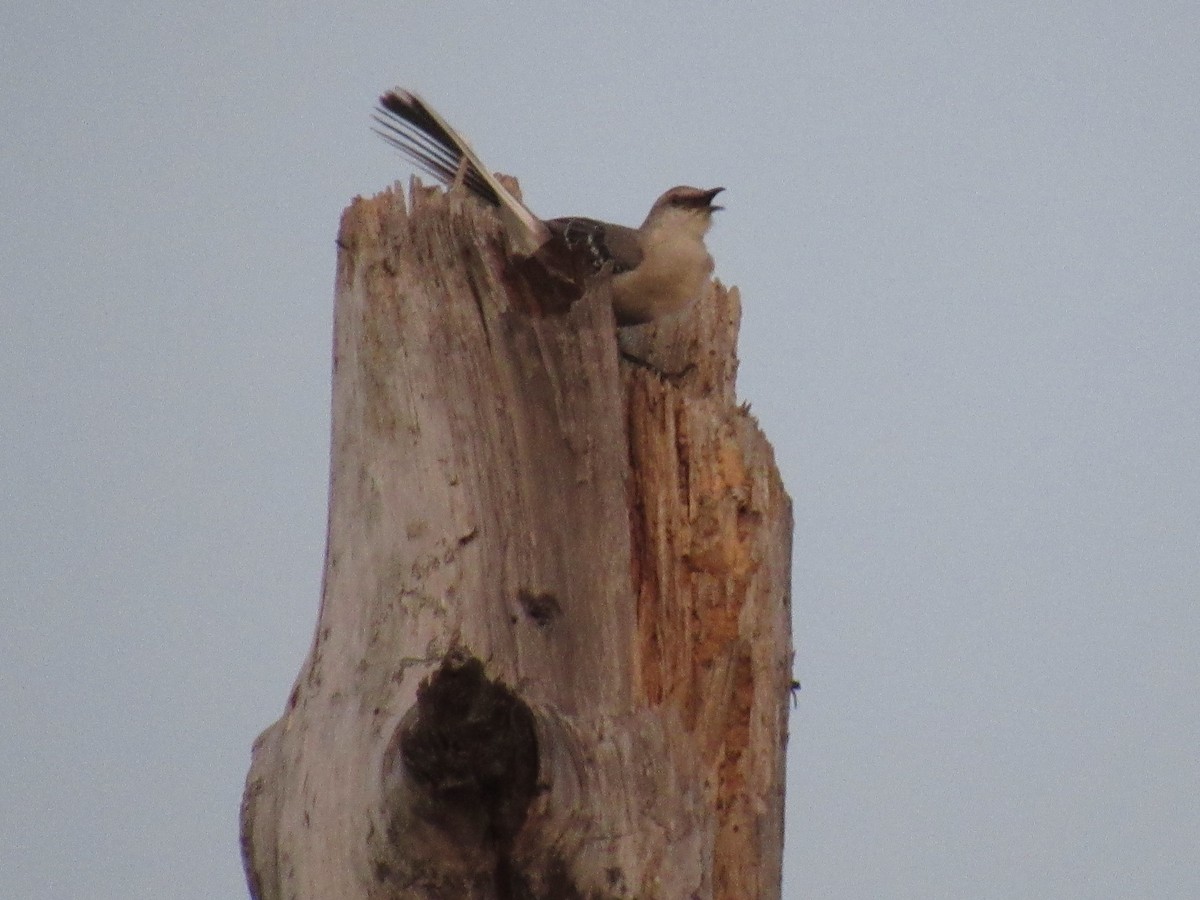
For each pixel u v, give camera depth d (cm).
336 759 949
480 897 877
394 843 875
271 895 962
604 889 898
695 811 962
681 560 1093
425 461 1026
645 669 1072
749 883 1055
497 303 1053
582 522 1026
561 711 956
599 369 1048
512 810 867
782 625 1118
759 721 1080
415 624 984
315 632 1052
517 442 1031
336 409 1093
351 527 1045
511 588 999
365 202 1105
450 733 831
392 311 1062
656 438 1110
